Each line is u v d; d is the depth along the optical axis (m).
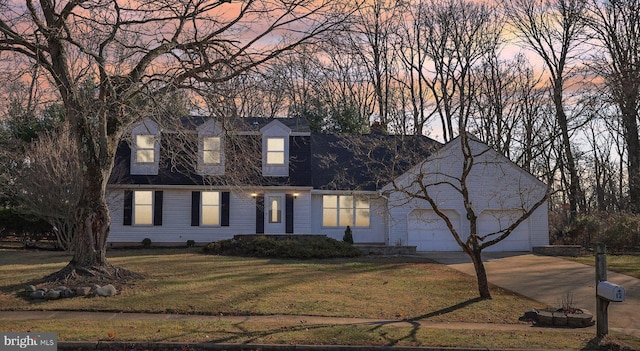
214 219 29.03
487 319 12.84
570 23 33.41
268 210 29.05
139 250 25.78
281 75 15.30
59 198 23.38
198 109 15.95
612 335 11.18
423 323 12.26
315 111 37.00
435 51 40.28
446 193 28.48
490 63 38.69
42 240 29.58
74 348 9.61
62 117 25.27
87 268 15.38
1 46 14.48
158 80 14.90
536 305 14.48
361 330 11.12
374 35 35.25
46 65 14.63
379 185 29.31
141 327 10.95
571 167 25.86
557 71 35.88
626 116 24.06
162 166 25.09
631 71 22.03
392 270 20.16
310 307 13.55
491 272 20.22
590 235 29.30
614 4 28.27
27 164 24.23
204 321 11.81
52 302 13.40
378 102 43.09
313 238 25.67
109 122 15.99
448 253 27.00
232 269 19.02
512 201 28.61
